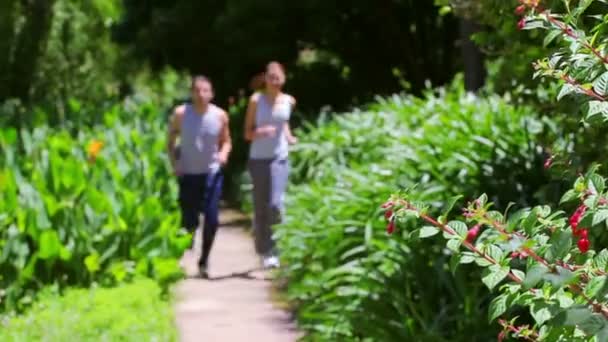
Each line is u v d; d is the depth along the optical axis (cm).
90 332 939
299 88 2656
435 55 2645
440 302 930
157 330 953
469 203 420
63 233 1124
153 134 1964
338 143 1755
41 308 1045
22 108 2703
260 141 1328
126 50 3241
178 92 4450
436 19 2622
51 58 3198
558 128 1022
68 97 3206
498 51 895
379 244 1029
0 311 1045
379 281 972
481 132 1207
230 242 1661
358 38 2594
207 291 1231
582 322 367
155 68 2878
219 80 2797
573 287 383
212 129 1307
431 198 1071
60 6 3275
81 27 3297
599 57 421
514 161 1080
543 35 774
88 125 2255
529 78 863
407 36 2600
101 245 1155
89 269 1124
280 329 1038
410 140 1327
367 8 2480
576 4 581
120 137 1684
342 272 1045
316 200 1408
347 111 2641
